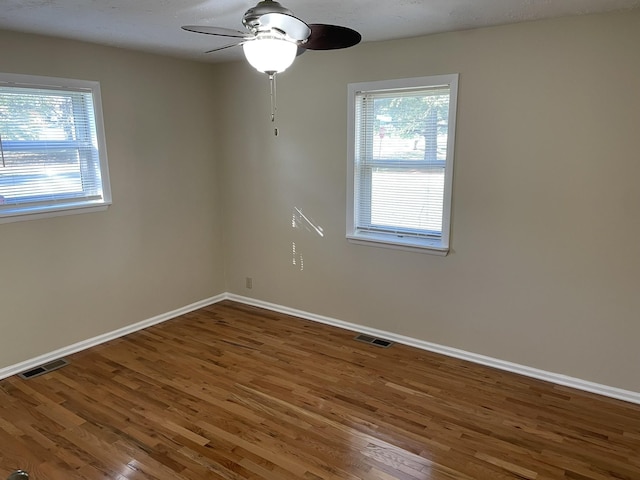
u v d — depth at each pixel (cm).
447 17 278
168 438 258
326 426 269
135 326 411
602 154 280
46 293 348
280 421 274
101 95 363
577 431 264
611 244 287
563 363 315
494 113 310
